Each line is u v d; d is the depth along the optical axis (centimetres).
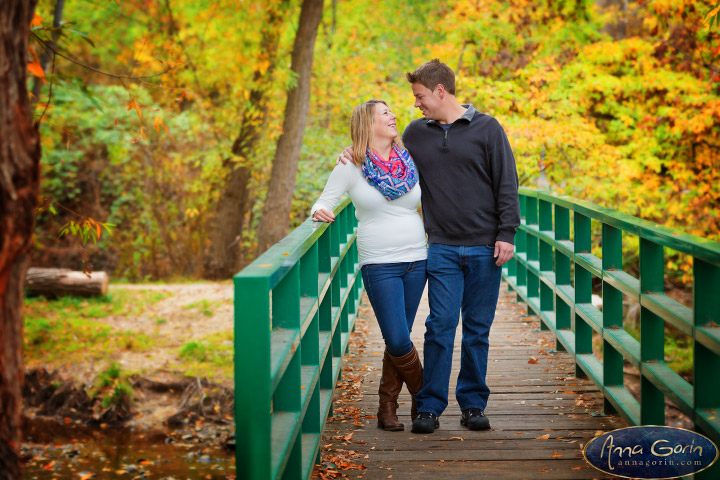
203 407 1280
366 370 852
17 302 279
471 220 605
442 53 2017
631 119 1953
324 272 652
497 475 540
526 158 1861
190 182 2612
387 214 597
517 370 841
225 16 2230
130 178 2598
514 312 1200
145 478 1070
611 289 676
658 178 1955
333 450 595
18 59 276
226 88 2530
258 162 2375
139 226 2616
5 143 268
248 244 2528
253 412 329
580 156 1928
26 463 1120
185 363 1377
